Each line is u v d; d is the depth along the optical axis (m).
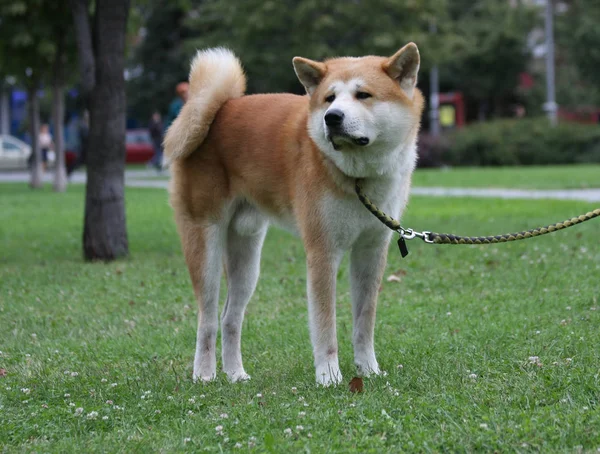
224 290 4.39
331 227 3.16
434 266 4.64
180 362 3.46
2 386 3.23
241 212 3.41
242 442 2.79
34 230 6.59
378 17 14.95
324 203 3.15
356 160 3.10
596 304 3.84
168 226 6.65
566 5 23.00
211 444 2.80
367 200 3.12
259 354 3.54
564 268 4.41
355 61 3.18
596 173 12.04
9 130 27.06
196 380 3.25
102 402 3.07
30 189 11.99
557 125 16.91
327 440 2.77
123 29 4.92
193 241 3.36
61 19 10.13
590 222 5.98
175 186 3.41
